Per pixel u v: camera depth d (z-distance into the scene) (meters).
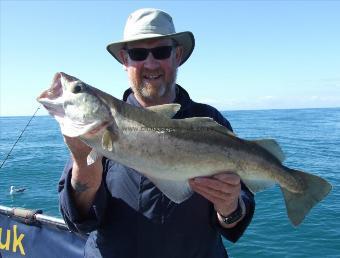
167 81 0.98
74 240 1.17
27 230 1.25
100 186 0.85
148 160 0.86
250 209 0.92
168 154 0.86
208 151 0.86
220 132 0.88
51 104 0.89
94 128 0.83
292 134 12.00
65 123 0.86
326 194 0.89
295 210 0.90
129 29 0.99
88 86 0.88
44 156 7.88
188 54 1.07
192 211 0.87
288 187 0.91
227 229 0.89
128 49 0.97
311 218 2.85
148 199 0.87
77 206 0.86
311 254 2.23
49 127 22.53
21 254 1.25
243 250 2.31
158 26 0.97
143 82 0.97
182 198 0.85
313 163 5.84
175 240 0.86
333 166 5.50
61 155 8.02
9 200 3.99
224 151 0.86
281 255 2.23
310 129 14.40
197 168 0.86
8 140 12.37
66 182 0.85
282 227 2.69
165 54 0.97
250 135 11.69
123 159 0.85
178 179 0.86
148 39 0.96
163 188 0.85
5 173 5.77
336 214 2.92
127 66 1.00
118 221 0.88
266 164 0.89
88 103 0.85
